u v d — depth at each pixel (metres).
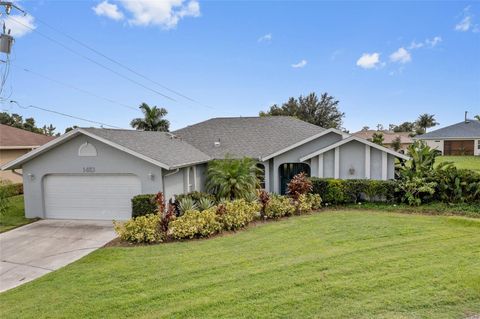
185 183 15.51
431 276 6.35
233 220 10.73
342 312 5.06
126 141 13.54
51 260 8.55
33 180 13.78
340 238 9.45
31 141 23.80
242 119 23.08
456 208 13.10
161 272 7.08
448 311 5.04
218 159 17.34
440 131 46.97
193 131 21.75
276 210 12.50
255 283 6.26
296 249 8.45
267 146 18.48
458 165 28.72
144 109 31.80
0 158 20.72
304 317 4.96
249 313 5.15
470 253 7.82
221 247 8.84
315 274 6.62
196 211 11.05
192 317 5.12
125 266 7.56
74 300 5.91
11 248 9.66
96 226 12.34
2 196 14.27
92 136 12.75
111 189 13.40
